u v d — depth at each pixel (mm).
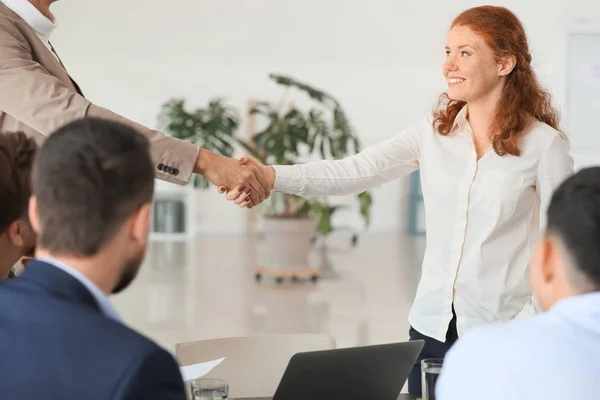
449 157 2461
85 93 12375
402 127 12914
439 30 12766
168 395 1118
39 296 1171
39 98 2422
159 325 6391
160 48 12430
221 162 2703
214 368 2484
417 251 11016
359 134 12867
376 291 7973
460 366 1164
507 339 1147
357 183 2656
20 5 2529
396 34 12758
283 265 8516
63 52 12266
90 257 1219
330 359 1695
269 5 12531
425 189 2510
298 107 12742
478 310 2391
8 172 1574
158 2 12328
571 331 1130
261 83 12641
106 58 12352
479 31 2373
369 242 11961
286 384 1683
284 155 7957
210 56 12516
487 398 1124
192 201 12328
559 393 1098
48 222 1212
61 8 12188
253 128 12602
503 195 2357
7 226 1596
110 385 1092
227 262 9797
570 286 1150
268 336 2559
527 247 2396
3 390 1105
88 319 1146
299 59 12680
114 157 1220
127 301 7312
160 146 2609
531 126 2391
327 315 6848
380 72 12812
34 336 1132
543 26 12680
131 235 1248
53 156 1219
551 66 12727
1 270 1646
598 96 12859
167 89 12484
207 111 8500
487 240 2379
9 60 2422
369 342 5941
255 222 13023
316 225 8953
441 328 2420
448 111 2486
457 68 2400
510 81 2400
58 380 1101
